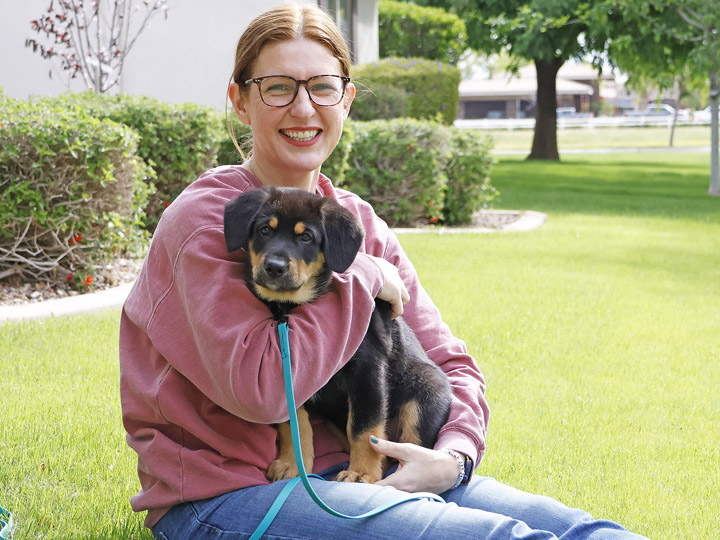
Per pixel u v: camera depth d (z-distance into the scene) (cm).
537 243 1110
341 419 287
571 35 2630
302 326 234
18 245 724
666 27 2039
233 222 243
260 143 277
